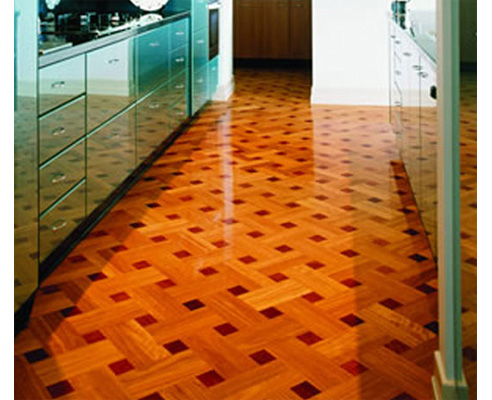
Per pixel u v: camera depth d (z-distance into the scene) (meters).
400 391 1.87
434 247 2.74
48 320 2.29
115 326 2.25
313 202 3.63
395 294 2.50
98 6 4.89
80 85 2.88
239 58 9.53
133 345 2.13
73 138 2.83
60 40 2.90
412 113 3.43
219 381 1.92
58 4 4.12
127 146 3.64
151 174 4.18
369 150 4.78
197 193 3.79
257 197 3.72
